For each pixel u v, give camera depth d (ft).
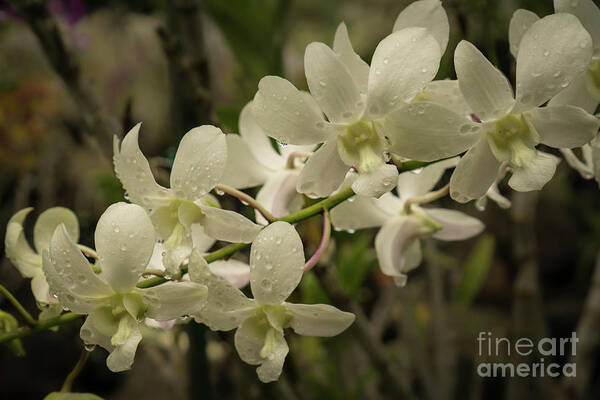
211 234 2.00
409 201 2.21
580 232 5.24
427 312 4.06
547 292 5.30
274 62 2.59
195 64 2.37
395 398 2.53
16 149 4.37
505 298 5.03
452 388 3.00
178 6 2.36
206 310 1.97
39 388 4.53
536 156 1.95
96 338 1.97
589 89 1.98
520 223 2.66
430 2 2.01
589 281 5.18
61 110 4.73
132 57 5.68
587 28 1.97
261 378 1.96
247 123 2.22
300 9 6.74
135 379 4.42
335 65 1.92
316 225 2.40
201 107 2.35
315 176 1.99
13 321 2.12
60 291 1.94
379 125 1.96
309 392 2.63
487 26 2.20
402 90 1.92
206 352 2.43
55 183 4.44
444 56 2.29
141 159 1.95
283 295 1.95
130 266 1.93
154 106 5.78
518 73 1.92
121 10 4.08
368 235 2.50
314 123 1.95
